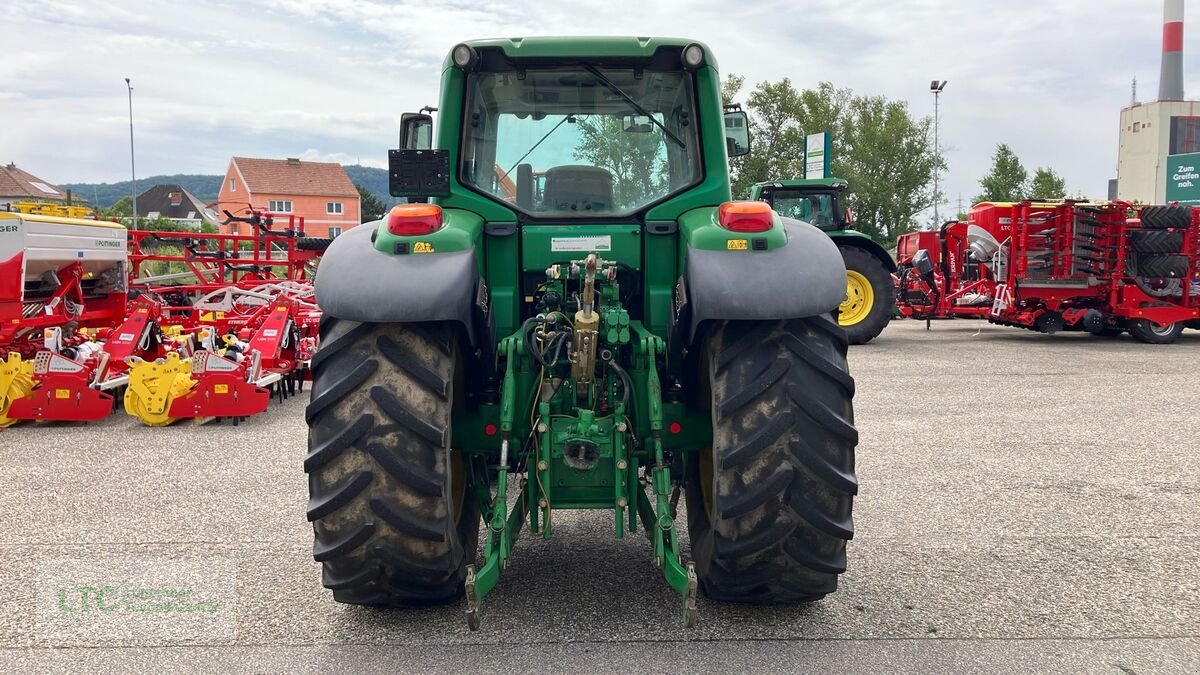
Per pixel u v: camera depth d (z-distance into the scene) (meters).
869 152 48.94
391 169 3.27
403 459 2.79
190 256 11.90
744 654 2.91
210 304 10.16
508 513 3.42
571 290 3.42
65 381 6.90
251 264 12.90
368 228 3.20
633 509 3.17
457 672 2.80
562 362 3.17
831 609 3.29
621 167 3.54
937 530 4.27
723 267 2.85
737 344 2.92
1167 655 2.91
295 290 11.06
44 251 7.63
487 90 3.54
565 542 4.12
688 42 3.48
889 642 3.00
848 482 2.81
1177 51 69.69
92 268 8.74
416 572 2.90
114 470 5.50
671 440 3.35
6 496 4.88
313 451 2.83
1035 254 13.37
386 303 2.76
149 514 4.53
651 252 3.42
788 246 2.94
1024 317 13.67
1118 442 6.28
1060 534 4.21
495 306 3.40
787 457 2.81
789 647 2.97
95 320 8.90
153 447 6.20
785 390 2.83
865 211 49.59
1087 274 13.33
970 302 13.96
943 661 2.87
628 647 2.97
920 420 7.11
